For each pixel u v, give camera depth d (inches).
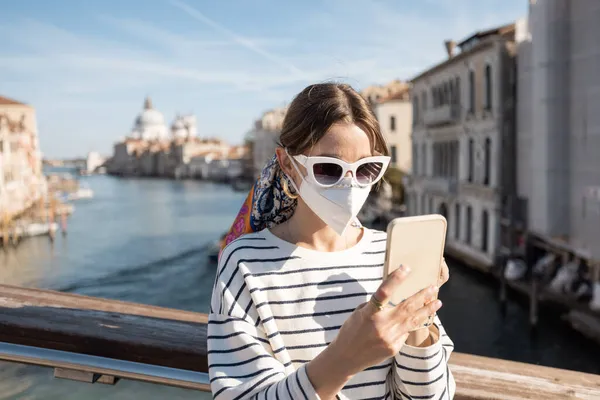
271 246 57.1
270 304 54.6
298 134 54.2
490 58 1049.5
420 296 45.8
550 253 906.7
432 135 1376.7
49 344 74.7
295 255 56.4
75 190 4185.5
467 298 965.8
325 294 55.4
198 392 73.7
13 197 2309.3
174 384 72.1
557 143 714.2
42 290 90.4
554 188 719.1
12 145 2362.2
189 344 70.8
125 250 1747.0
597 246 668.7
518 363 74.2
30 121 2640.3
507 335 786.8
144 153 7293.3
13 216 2297.0
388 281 43.9
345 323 45.5
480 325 834.2
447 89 1279.5
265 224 64.5
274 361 51.4
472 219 1138.0
